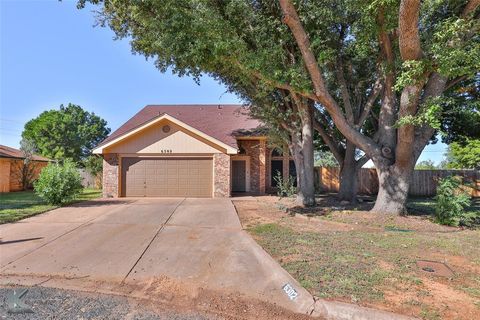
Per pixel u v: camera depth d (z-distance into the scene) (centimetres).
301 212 1000
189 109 2084
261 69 838
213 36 813
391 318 337
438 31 735
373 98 1092
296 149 1181
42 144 3058
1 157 1783
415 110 797
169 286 454
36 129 3334
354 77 1192
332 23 986
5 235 727
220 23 827
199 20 789
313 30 912
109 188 1531
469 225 819
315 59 882
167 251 609
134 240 686
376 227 783
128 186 1552
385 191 934
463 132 1605
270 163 1881
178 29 816
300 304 384
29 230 774
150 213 1011
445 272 469
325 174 2073
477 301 372
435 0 816
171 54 873
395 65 889
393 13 775
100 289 444
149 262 549
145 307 390
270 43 927
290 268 482
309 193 1139
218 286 451
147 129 1551
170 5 805
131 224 844
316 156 3175
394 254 553
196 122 1850
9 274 496
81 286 454
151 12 898
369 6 754
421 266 495
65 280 475
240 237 698
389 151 938
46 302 399
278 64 909
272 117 1180
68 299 410
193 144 1550
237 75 1016
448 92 1184
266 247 600
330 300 376
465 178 1798
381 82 1063
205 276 487
